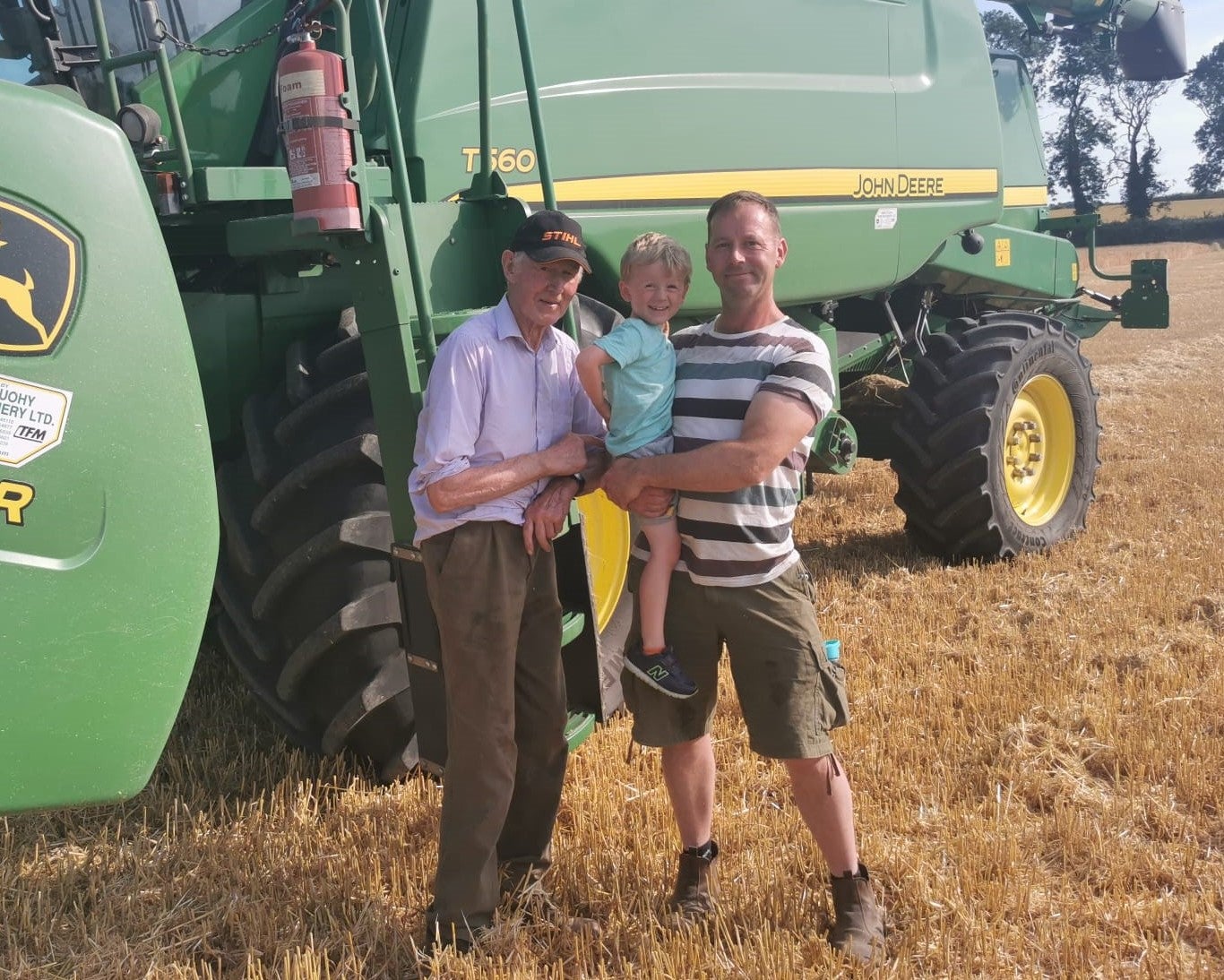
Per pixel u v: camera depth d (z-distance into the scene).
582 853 3.20
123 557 2.13
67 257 2.06
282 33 3.86
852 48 5.60
